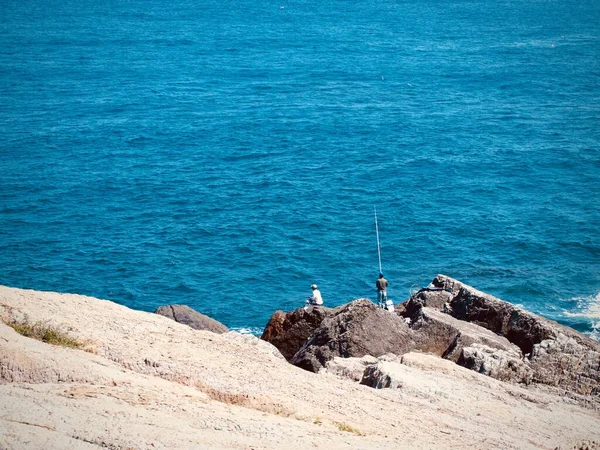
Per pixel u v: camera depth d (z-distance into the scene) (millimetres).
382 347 20438
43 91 110000
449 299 24969
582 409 18312
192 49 157750
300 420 12445
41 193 63594
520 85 115250
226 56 148000
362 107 99062
